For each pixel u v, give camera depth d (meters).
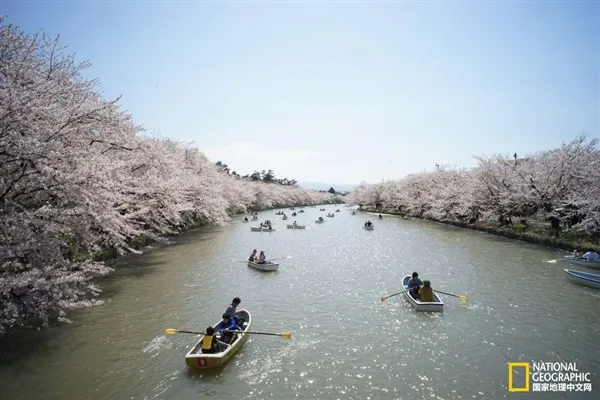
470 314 14.95
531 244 32.03
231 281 20.12
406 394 9.32
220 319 14.43
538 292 17.86
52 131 12.54
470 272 22.11
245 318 14.09
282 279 20.75
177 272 22.00
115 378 10.02
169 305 15.99
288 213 83.56
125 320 14.20
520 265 23.86
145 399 9.09
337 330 13.40
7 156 10.93
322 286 19.33
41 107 11.46
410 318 14.55
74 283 12.98
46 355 11.27
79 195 12.45
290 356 11.34
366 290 18.59
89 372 10.31
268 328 13.60
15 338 12.37
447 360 11.12
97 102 16.80
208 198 38.75
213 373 10.28
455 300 16.78
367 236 39.94
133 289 18.34
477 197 41.59
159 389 9.52
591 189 26.58
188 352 11.28
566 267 23.12
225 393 9.36
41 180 11.37
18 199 12.64
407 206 69.81
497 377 10.16
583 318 14.41
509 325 13.77
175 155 39.59
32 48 15.14
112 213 16.08
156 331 13.17
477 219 47.66
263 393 9.37
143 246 29.84
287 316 14.84
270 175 141.38
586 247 26.06
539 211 33.78
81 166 13.20
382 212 81.94
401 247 32.00
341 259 26.81
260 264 22.66
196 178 39.94
